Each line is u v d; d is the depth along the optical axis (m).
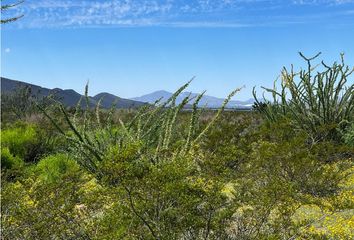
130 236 4.27
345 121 11.51
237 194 4.89
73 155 9.20
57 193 5.18
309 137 11.70
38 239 4.86
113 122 15.46
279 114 13.17
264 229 5.02
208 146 7.83
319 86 12.01
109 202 4.73
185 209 4.25
